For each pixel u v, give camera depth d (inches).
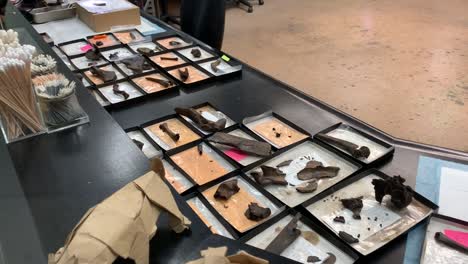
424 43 139.0
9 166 33.1
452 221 32.4
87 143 35.7
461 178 37.9
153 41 71.7
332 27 156.5
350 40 144.1
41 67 42.1
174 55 65.7
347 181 36.6
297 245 30.0
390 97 108.3
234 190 35.8
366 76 119.4
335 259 28.8
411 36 145.0
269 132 45.7
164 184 24.9
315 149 42.0
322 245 30.0
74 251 19.5
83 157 33.8
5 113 35.6
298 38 147.7
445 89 111.0
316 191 35.9
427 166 39.6
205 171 39.3
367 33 149.4
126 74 58.3
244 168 38.5
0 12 80.0
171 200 24.5
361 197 34.9
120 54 66.1
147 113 50.3
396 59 128.8
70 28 79.4
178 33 75.3
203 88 56.2
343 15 168.7
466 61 125.8
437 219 32.8
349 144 40.9
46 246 25.7
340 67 125.3
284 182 36.7
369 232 31.5
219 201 35.1
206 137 44.4
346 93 110.9
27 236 26.5
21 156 34.3
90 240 19.8
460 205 34.9
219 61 62.4
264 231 31.7
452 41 139.6
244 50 139.0
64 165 32.9
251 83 57.3
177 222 24.8
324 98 108.8
